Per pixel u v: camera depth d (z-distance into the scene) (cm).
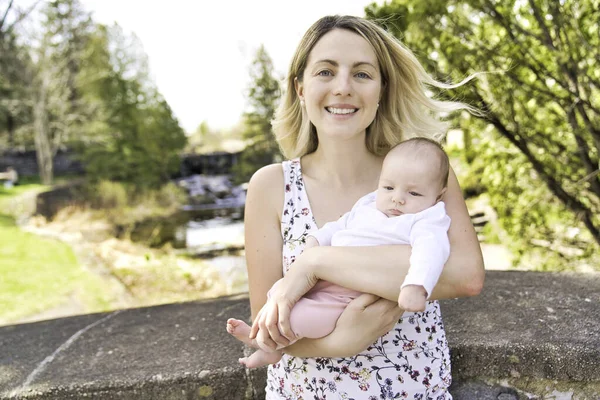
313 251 147
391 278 136
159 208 2756
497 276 265
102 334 239
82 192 2616
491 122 441
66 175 3591
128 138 3216
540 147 458
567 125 457
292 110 185
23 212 1962
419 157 154
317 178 170
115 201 2564
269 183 169
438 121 188
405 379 150
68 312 759
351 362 150
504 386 192
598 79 424
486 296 237
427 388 153
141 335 235
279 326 143
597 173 430
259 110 3072
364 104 156
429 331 155
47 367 210
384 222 152
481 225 927
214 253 1516
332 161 168
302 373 157
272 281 166
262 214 168
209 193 3266
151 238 1848
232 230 2075
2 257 1108
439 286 142
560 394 187
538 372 187
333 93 154
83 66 3222
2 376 205
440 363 156
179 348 218
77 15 3148
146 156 3177
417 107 182
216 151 4466
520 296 235
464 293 144
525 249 530
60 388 194
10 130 3441
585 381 183
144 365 204
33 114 3175
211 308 265
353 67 156
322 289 150
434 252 135
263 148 3128
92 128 3073
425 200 153
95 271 1020
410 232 148
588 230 489
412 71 175
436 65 437
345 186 169
